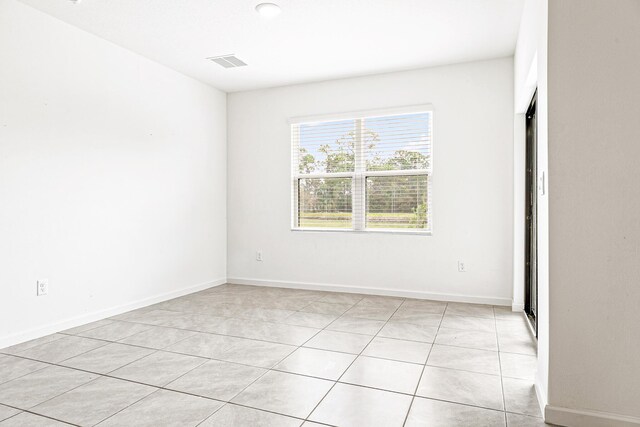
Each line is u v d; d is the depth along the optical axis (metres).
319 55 4.00
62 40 3.25
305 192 4.95
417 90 4.38
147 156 4.07
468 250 4.21
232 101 5.25
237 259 5.26
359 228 4.68
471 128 4.18
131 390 2.19
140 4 3.00
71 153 3.32
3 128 2.85
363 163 4.64
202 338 3.06
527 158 3.84
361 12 3.15
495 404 2.03
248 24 3.34
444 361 2.60
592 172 1.78
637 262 1.73
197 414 1.93
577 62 1.79
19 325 2.96
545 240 1.93
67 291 3.30
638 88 1.73
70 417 1.90
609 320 1.77
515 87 3.85
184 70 4.43
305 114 4.87
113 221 3.71
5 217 2.87
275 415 1.92
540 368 2.10
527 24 2.81
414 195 4.45
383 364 2.54
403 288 4.48
